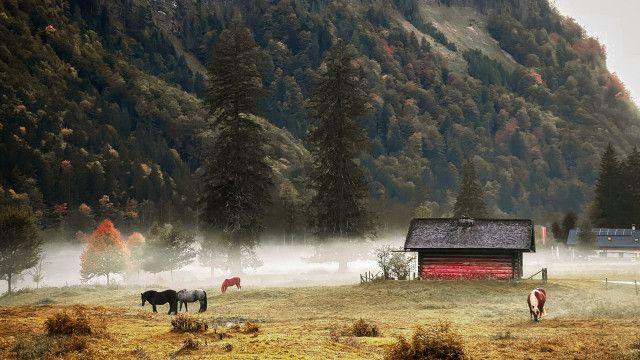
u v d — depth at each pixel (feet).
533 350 75.46
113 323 99.50
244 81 218.59
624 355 70.79
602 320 104.63
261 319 110.73
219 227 215.51
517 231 172.65
